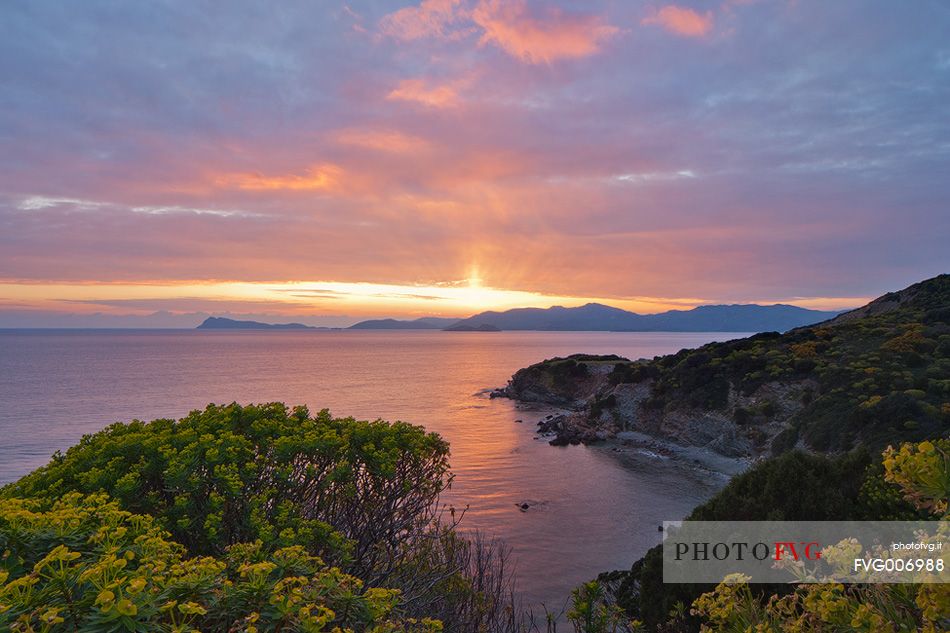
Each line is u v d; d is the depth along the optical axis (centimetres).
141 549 320
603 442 5991
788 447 4362
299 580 273
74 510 335
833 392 4512
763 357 5731
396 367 19512
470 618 723
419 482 702
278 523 523
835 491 908
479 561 824
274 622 260
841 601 285
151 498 534
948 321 5862
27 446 6012
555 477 4528
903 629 268
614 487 4219
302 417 738
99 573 236
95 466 541
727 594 365
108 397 10169
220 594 268
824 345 5766
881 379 4400
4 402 9456
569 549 2872
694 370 6088
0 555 292
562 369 10138
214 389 11719
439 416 8294
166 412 8344
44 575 248
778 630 335
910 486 282
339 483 634
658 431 5856
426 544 753
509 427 7281
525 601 2088
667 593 888
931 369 4356
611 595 1176
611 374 7419
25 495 491
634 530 3228
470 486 4216
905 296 8481
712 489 4181
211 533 498
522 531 3159
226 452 564
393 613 355
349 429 672
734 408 5234
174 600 251
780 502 950
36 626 229
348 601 287
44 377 14312
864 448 984
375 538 657
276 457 603
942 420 3512
